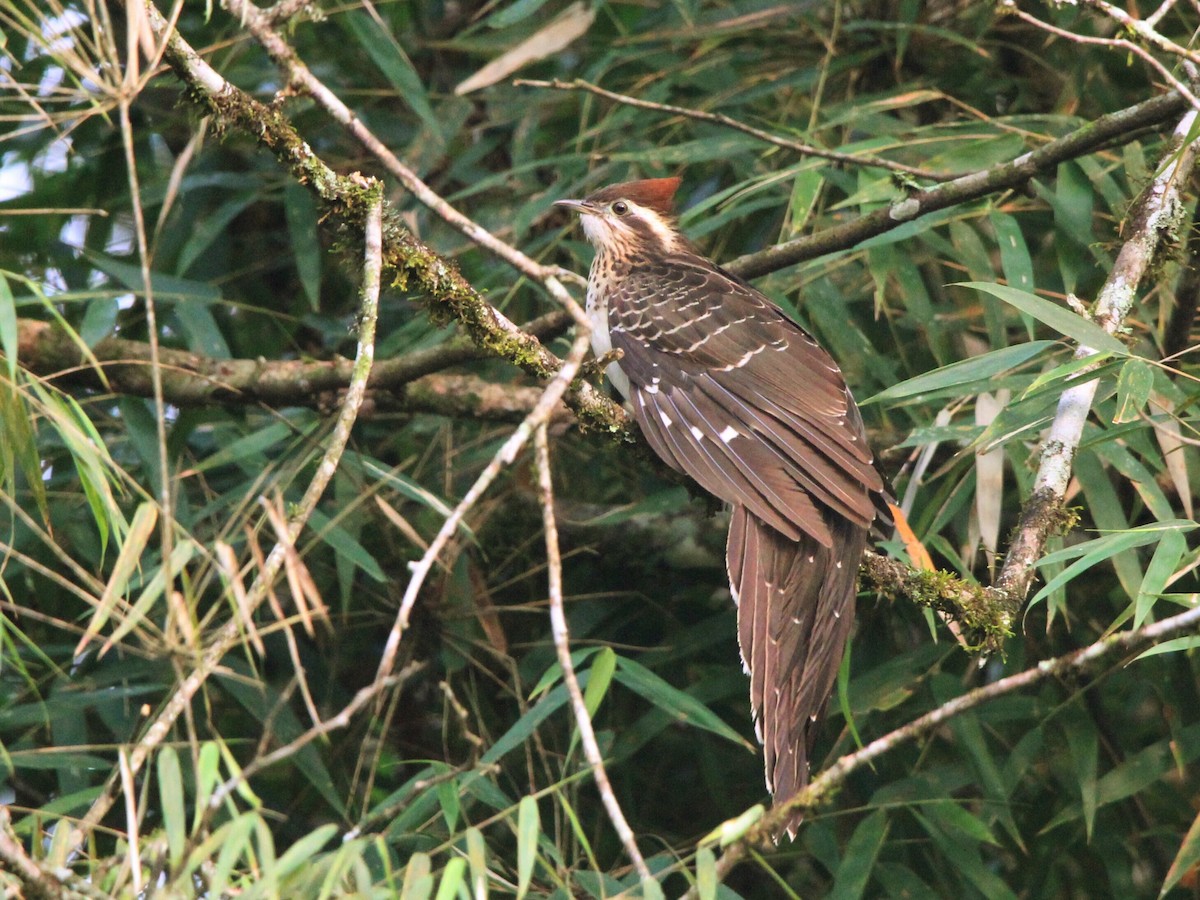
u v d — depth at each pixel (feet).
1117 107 38.32
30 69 35.42
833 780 17.33
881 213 31.53
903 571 26.73
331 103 21.16
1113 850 32.65
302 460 32.01
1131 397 23.41
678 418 28.58
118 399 33.40
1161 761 30.86
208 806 16.01
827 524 26.76
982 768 30.81
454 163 42.06
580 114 41.83
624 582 38.75
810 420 27.78
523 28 40.93
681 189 41.55
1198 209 33.65
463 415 36.09
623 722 36.37
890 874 30.99
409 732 37.70
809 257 32.32
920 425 34.09
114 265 35.04
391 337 37.27
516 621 38.60
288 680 36.06
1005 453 31.48
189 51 24.47
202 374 33.96
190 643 17.20
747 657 25.09
